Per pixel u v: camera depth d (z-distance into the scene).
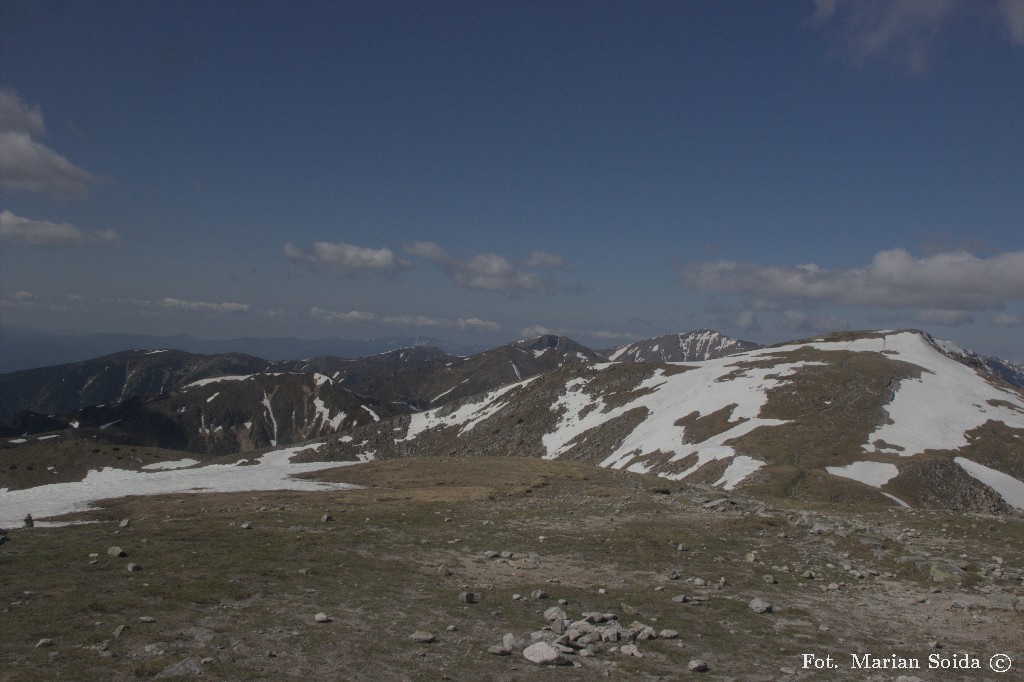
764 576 25.83
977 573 27.17
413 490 53.97
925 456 83.19
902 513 42.97
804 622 20.45
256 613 17.69
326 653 14.90
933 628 20.69
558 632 17.56
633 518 38.41
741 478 74.62
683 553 29.61
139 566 21.70
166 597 18.50
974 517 41.12
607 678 14.28
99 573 20.84
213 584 19.97
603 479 61.84
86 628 15.59
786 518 39.09
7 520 36.38
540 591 21.19
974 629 20.72
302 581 21.30
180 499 50.03
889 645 18.66
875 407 105.00
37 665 13.12
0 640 14.49
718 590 23.75
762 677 15.20
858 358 139.50
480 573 24.27
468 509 41.12
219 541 27.02
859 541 32.75
